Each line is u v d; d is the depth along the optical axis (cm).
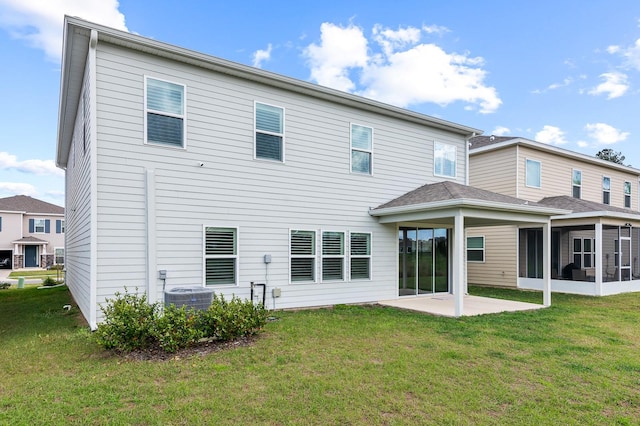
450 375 453
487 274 1556
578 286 1315
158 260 723
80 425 321
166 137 745
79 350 541
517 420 341
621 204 1950
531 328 712
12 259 3316
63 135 1315
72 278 1304
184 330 536
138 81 717
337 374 450
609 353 550
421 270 1152
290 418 339
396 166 1087
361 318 787
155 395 382
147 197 712
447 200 840
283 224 884
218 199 798
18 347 562
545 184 1579
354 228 1002
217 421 331
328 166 962
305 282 914
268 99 874
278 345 568
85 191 785
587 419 345
